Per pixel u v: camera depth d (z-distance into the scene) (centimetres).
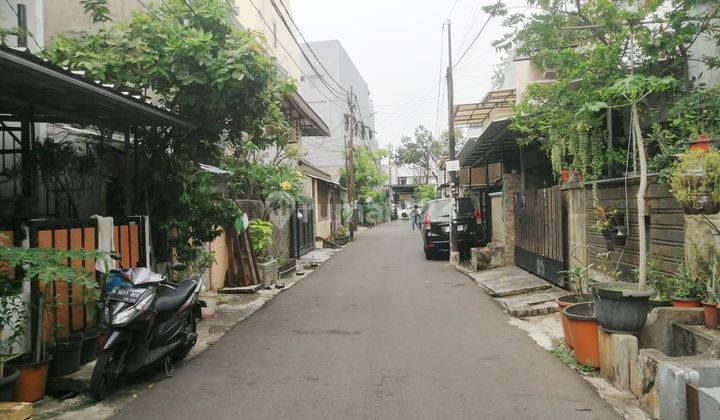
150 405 517
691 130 705
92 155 763
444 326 834
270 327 865
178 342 637
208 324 898
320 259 2020
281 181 1562
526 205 1303
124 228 785
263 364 648
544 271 1153
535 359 640
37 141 691
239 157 1373
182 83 805
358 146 4256
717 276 566
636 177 741
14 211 675
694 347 530
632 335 527
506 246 1469
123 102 614
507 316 900
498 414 470
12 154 726
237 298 1161
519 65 1644
